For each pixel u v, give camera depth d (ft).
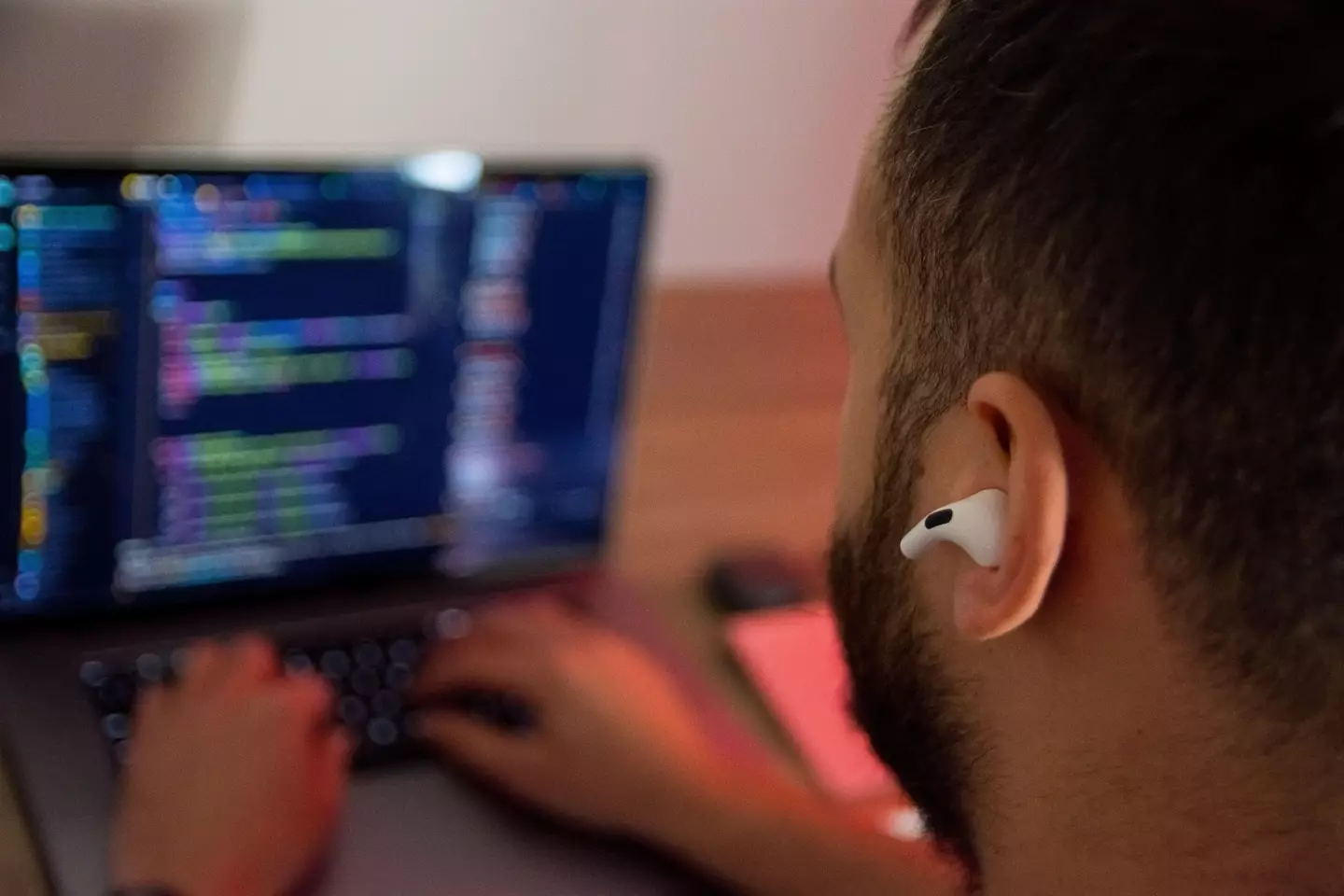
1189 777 1.31
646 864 2.28
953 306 1.35
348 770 2.29
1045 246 1.21
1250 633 1.20
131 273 2.25
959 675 1.52
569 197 2.56
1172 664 1.27
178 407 2.38
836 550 1.72
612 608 2.81
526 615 2.66
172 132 2.76
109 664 2.38
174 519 2.47
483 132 3.09
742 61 3.34
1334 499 1.13
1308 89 1.09
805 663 2.72
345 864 2.13
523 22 3.01
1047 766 1.43
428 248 2.48
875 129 1.57
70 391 2.28
